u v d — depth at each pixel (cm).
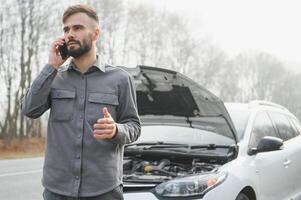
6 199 867
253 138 569
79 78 294
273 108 694
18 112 2792
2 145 2655
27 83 2772
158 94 544
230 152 518
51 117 293
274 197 578
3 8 2686
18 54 2767
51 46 291
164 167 533
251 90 6378
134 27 3816
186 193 445
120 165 299
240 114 606
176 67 4419
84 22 290
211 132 575
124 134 283
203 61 4903
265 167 553
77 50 287
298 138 708
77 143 284
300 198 662
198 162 528
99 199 287
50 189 288
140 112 594
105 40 3506
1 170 1348
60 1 2812
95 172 284
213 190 449
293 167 645
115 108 296
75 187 283
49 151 292
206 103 527
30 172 1298
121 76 301
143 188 459
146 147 566
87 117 287
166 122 605
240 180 484
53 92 292
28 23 2759
